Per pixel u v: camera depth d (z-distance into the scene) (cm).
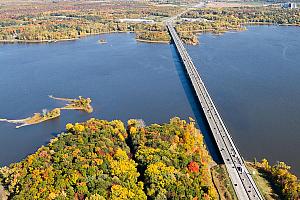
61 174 19800
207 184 19975
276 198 19400
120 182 19212
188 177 19550
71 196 18238
